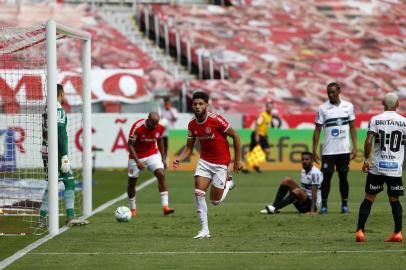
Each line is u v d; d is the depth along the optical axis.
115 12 154.62
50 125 48.09
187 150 46.31
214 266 35.62
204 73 144.12
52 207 48.09
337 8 165.00
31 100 56.66
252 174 104.88
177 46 145.00
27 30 51.00
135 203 65.06
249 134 110.25
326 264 35.91
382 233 47.91
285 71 146.38
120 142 112.94
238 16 158.38
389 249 40.53
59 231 49.66
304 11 163.12
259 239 45.25
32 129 58.06
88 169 59.72
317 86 143.88
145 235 47.59
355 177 98.88
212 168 45.78
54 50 48.41
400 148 43.22
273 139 111.88
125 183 91.75
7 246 43.31
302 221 54.97
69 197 52.66
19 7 150.25
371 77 149.00
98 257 38.56
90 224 53.59
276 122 120.81
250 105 136.00
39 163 58.41
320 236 46.66
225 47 149.38
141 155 60.09
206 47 148.50
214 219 56.69
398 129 42.97
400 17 165.12
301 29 158.25
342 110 60.34
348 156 60.41
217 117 45.12
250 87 140.38
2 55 55.06
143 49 147.75
